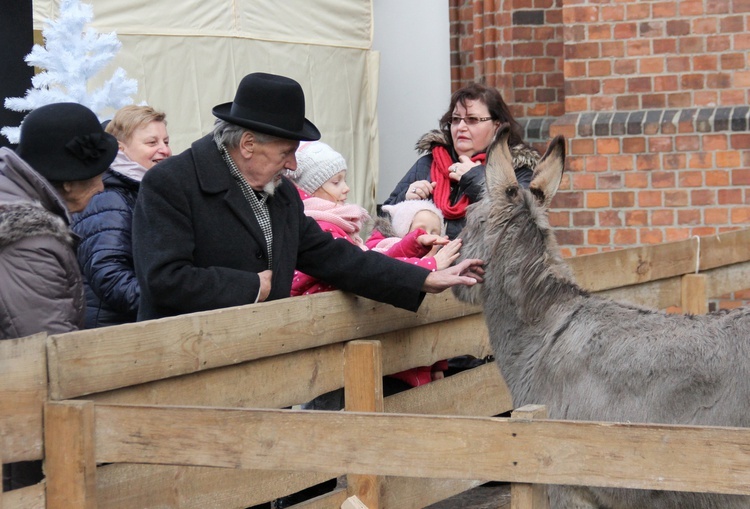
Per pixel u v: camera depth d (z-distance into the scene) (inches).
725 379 121.0
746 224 304.7
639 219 314.2
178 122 303.1
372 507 150.5
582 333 133.3
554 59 345.1
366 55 369.1
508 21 345.1
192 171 141.3
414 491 160.4
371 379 150.6
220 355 130.7
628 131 312.5
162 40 297.9
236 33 319.0
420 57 378.6
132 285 157.5
